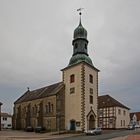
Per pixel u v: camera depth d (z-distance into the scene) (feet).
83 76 174.50
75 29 192.44
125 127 248.11
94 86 184.75
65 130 172.35
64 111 182.50
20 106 235.61
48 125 185.68
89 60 185.37
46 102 193.06
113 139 109.70
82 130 166.81
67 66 187.52
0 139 122.01
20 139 122.42
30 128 196.44
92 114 177.06
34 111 209.46
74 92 178.09
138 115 327.47
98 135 143.13
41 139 120.57
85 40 189.67
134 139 103.55
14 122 242.99
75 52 188.55
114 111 238.48
